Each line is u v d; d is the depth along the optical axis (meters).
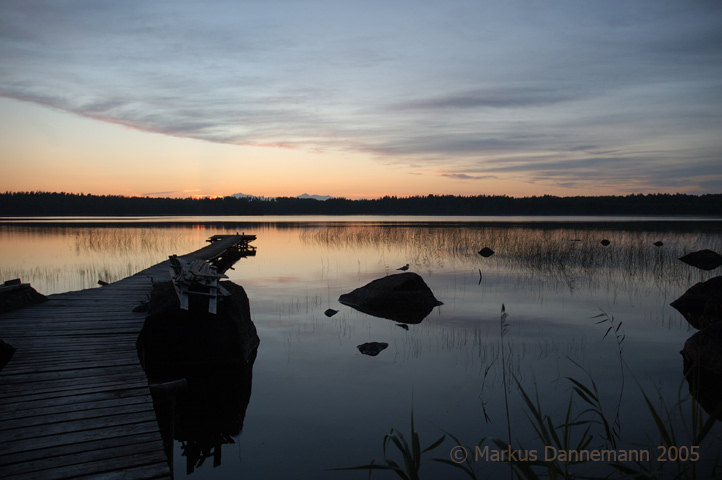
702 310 10.55
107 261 19.19
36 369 5.39
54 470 3.34
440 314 10.52
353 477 4.29
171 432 4.89
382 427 5.23
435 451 4.73
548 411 5.51
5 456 3.50
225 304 7.77
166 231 37.59
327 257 21.45
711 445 4.58
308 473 4.39
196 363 7.49
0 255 20.95
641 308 10.95
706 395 5.91
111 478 3.27
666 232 33.34
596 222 55.41
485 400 5.86
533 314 10.41
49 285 14.06
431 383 6.43
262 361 7.46
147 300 9.03
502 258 20.25
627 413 5.41
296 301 12.03
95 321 7.68
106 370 5.40
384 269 17.52
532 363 7.14
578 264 18.14
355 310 11.02
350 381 6.55
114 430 3.96
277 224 54.66
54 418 4.15
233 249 22.77
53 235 31.88
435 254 22.03
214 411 5.94
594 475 4.00
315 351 7.92
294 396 6.08
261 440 5.00
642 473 3.05
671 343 8.16
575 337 8.52
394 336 8.74
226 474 4.41
